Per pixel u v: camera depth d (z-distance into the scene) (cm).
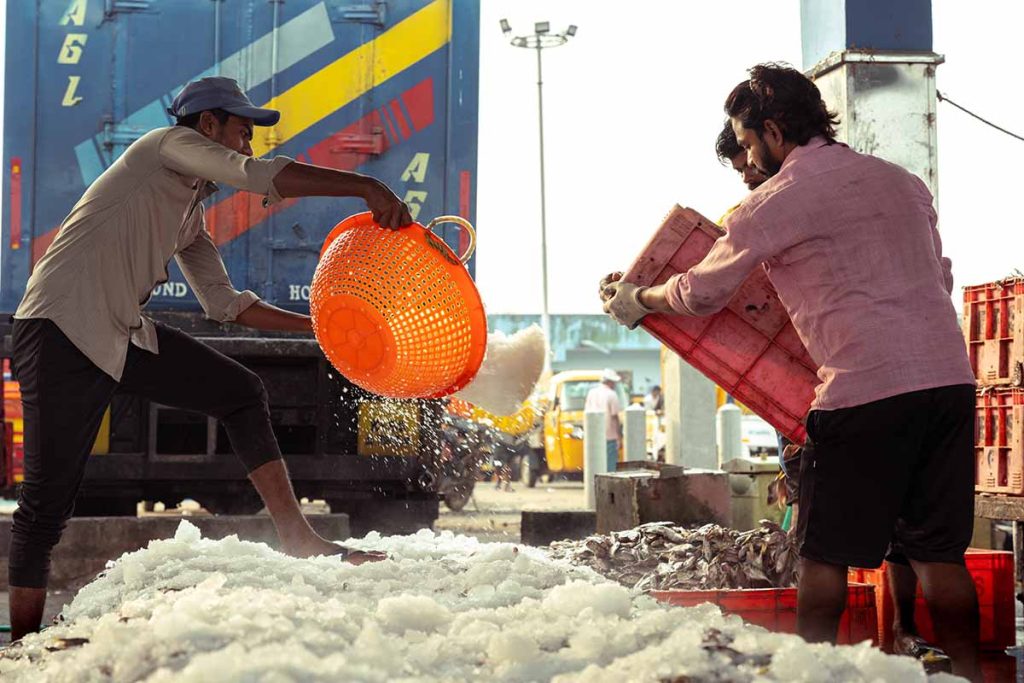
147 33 832
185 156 456
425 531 532
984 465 676
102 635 261
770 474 875
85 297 449
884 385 363
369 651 237
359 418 817
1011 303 658
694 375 1370
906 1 803
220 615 262
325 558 454
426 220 847
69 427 447
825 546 368
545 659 249
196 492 835
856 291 369
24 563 447
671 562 514
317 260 841
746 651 240
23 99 826
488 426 773
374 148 841
